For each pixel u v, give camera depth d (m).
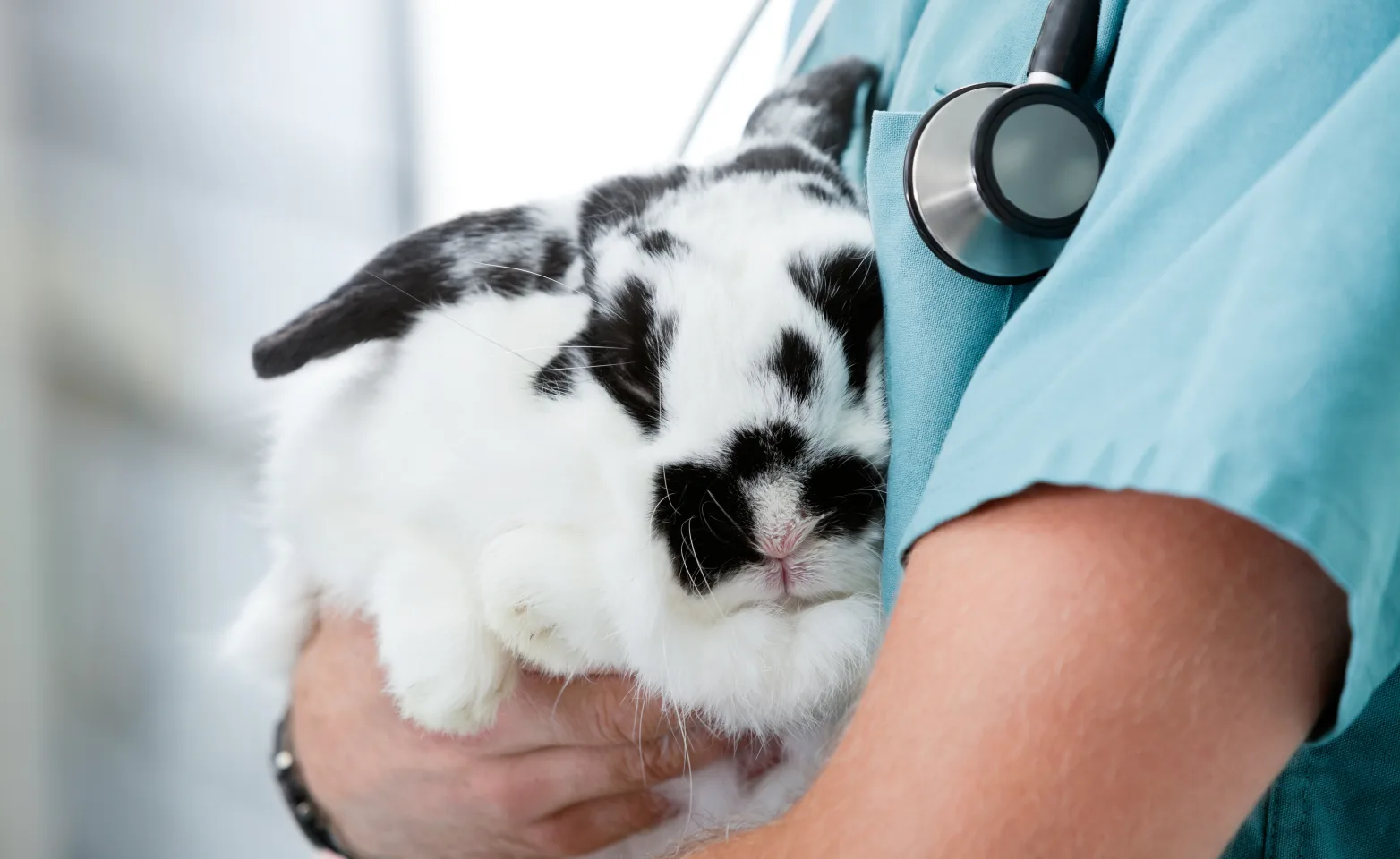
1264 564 0.64
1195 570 0.65
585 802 1.43
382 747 1.42
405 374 1.41
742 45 2.00
